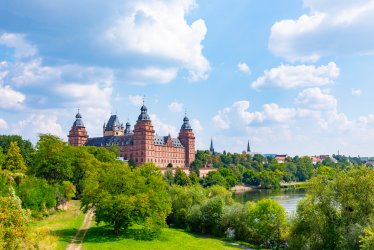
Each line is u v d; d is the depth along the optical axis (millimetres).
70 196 102625
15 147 127500
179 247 69250
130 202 70312
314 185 63250
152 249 64500
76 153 129000
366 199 59125
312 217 62719
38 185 86188
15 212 37844
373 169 63219
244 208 87188
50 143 119750
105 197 70938
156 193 78750
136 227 81938
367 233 48344
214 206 90438
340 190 60969
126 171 77812
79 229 76062
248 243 82375
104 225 81000
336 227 60656
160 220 74938
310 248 62406
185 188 108625
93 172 121438
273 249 77750
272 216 80062
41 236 44250
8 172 82000
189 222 96438
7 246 35781
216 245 75375
